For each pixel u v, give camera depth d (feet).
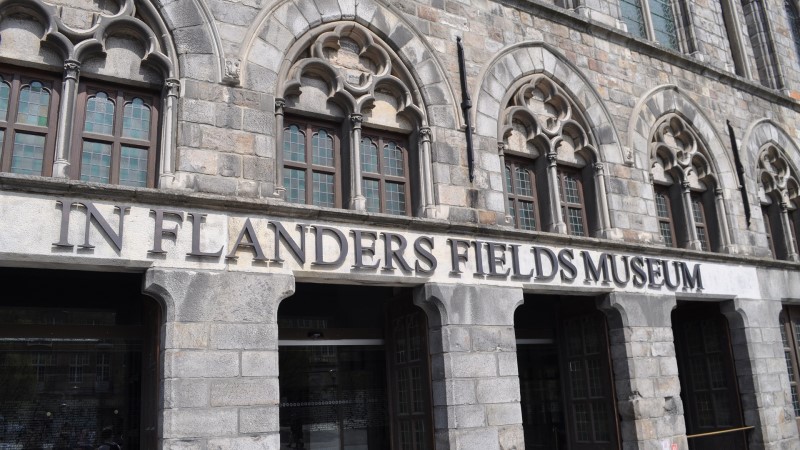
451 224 39.45
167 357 30.22
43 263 28.94
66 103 31.32
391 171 41.68
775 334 56.65
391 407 42.70
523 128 47.88
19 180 28.37
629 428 45.14
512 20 48.19
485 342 39.50
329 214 35.47
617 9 55.98
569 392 49.65
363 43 41.34
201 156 33.58
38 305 36.73
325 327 44.06
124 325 38.01
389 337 43.98
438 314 38.83
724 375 55.01
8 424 34.76
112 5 34.30
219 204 32.63
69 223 29.32
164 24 34.55
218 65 35.12
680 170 55.72
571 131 49.88
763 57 71.05
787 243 63.21
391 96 42.22
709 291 52.70
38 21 32.37
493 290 40.60
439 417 37.99
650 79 55.98
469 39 45.37
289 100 38.47
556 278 43.62
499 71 46.21
